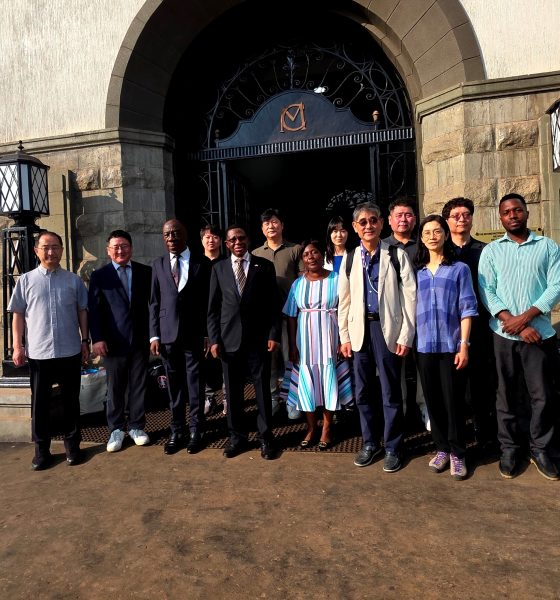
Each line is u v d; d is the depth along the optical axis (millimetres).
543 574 2125
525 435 3586
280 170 8453
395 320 3291
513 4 4742
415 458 3467
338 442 3861
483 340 3432
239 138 6078
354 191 9453
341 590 2090
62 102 5668
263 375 3643
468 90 4754
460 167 4852
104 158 5566
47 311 3682
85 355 3975
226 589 2137
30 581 2268
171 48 5652
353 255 3504
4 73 5797
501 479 3090
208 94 6242
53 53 5668
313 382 3652
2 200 4992
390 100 5762
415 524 2582
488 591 2033
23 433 4355
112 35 5504
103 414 4828
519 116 4703
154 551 2449
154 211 5750
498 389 3205
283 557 2346
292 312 3883
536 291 3086
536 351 3090
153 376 5027
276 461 3533
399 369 3389
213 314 3709
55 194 5652
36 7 5691
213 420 4555
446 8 4852
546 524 2529
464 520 2600
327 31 5859
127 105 5559
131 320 3984
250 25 5871
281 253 4535
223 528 2635
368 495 2938
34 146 5660
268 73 6145
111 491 3176
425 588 2072
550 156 4477
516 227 3127
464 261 3533
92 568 2340
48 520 2828
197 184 6297
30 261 5027
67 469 3609
